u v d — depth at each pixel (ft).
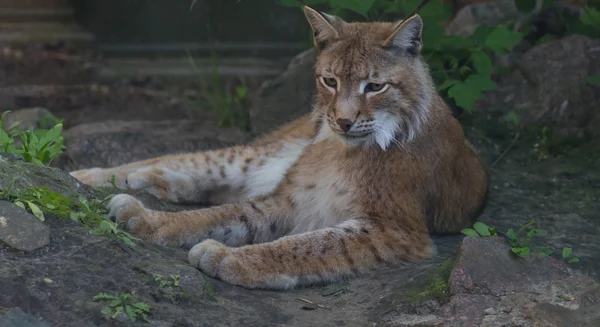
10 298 21.01
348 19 44.04
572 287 24.22
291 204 31.24
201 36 63.72
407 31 29.58
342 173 30.42
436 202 31.83
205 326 22.20
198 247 25.95
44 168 27.68
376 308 24.88
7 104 56.34
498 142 44.88
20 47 63.10
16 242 22.62
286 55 62.54
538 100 46.47
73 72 61.16
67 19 64.64
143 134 46.57
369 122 29.25
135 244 25.09
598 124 44.83
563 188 39.11
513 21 48.73
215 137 46.80
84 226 24.47
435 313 23.84
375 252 28.30
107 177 35.37
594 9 50.08
